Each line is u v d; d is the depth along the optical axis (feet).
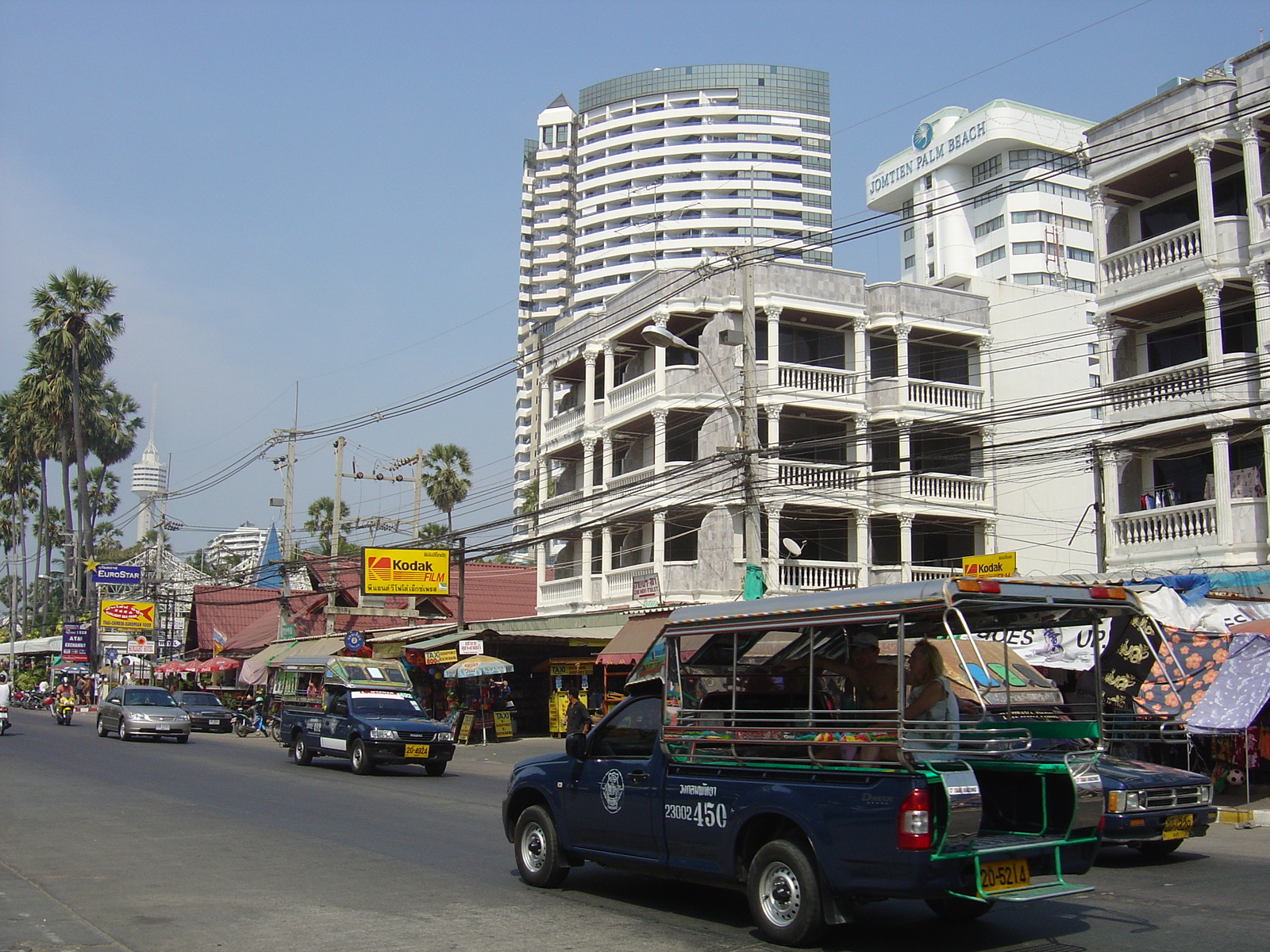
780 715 27.37
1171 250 80.53
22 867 35.60
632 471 113.70
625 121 443.73
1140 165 82.23
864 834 23.90
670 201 434.71
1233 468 78.84
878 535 113.39
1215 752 56.03
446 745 76.89
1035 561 112.57
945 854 23.16
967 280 117.29
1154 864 39.06
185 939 26.11
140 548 276.41
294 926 27.61
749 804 26.66
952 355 116.88
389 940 26.18
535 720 114.32
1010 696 28.81
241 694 172.14
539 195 456.86
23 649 244.83
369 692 81.61
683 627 29.84
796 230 434.71
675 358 113.80
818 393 105.50
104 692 198.49
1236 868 38.09
